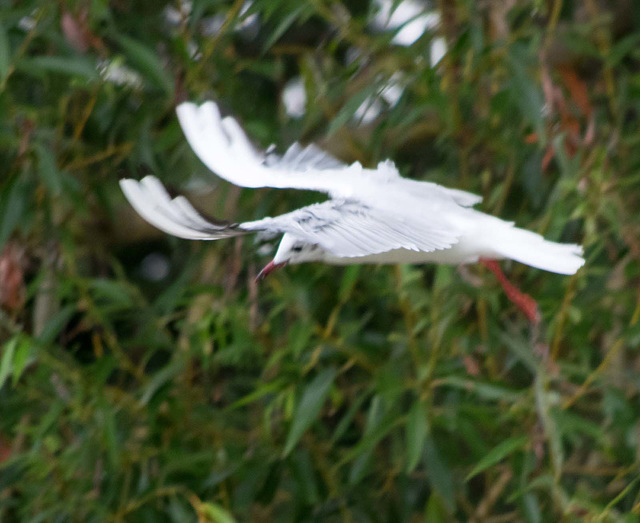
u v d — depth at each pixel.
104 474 11.18
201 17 12.80
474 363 10.66
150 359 13.76
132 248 15.30
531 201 12.23
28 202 11.62
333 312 10.92
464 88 11.61
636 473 10.59
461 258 8.28
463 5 11.15
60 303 12.32
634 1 13.38
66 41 11.60
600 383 10.58
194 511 10.86
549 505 10.80
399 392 10.07
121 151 12.57
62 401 10.87
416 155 14.12
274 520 12.33
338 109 13.06
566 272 7.99
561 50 12.72
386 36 11.29
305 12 11.45
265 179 8.39
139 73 12.35
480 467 9.65
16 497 12.34
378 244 6.88
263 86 14.52
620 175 11.78
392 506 11.20
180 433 11.29
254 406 12.05
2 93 11.17
